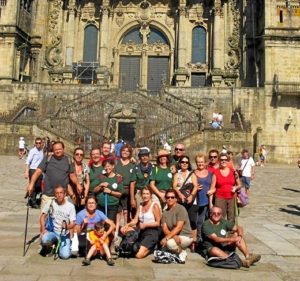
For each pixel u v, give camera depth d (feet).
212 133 115.24
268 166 123.13
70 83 155.84
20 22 155.53
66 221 28.63
